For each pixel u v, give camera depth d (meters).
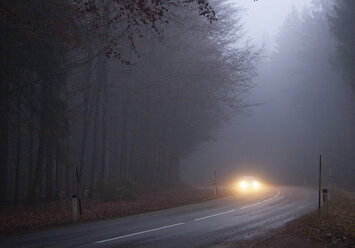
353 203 19.28
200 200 24.70
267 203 21.55
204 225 13.67
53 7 16.72
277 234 11.52
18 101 21.44
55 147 23.55
